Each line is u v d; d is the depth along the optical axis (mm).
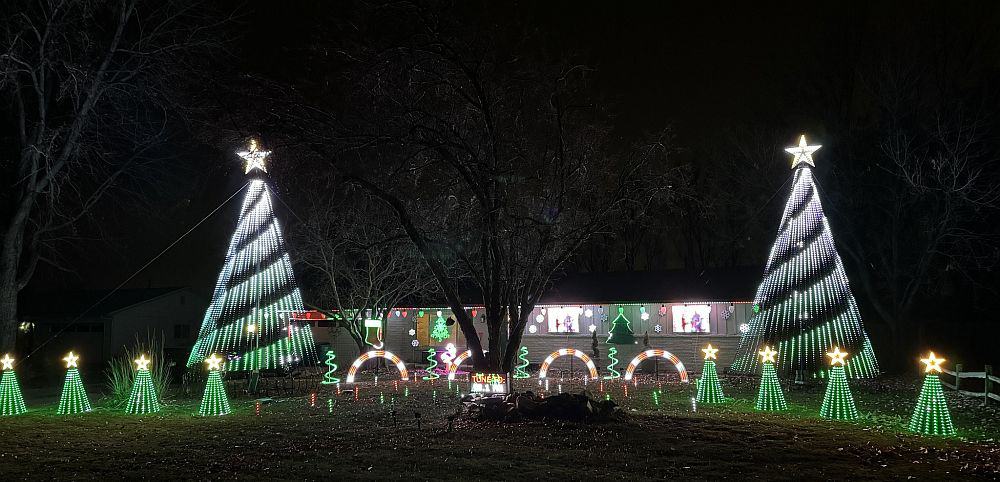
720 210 35188
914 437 12039
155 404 16062
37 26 19875
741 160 32312
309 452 10836
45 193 21719
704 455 10375
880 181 27203
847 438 11875
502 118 14547
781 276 22047
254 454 10758
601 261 44812
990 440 11812
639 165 14648
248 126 13586
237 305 22406
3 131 22312
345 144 13672
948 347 27953
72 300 39844
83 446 11602
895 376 24672
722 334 26391
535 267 14828
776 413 14953
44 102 20844
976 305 28062
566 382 22656
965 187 23438
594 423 12977
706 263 41188
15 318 21281
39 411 16109
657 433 12070
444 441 11508
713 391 17125
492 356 14906
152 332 39281
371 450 10906
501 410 13516
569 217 15742
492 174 13625
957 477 9164
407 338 32344
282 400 18062
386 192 14898
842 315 21297
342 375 25656
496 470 9461
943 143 24516
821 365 21047
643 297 27297
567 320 28547
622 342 25438
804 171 22188
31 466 10102
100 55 20609
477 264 16984
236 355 22031
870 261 28750
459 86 14352
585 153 15492
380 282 26531
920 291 29156
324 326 32531
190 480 9125
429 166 15469
